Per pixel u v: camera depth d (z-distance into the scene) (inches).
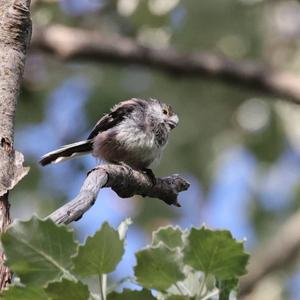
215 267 133.9
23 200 553.9
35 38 497.0
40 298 133.3
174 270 134.3
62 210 156.6
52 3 510.9
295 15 570.6
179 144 573.3
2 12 184.4
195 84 566.6
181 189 215.0
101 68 574.2
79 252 130.0
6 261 133.2
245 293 565.3
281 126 592.1
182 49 538.9
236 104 581.0
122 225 137.1
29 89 546.0
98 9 529.3
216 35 544.1
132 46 509.4
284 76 503.2
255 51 561.0
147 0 520.1
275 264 573.0
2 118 173.8
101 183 182.2
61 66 570.6
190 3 531.5
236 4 538.9
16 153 171.9
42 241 134.0
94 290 144.3
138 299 135.0
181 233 144.2
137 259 134.0
